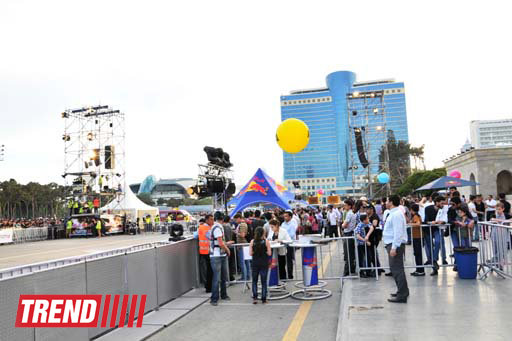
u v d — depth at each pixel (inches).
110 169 1446.9
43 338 179.5
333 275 397.4
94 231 1255.5
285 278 398.9
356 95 1631.4
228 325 246.2
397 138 4682.6
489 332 186.5
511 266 301.0
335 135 5659.5
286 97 5876.0
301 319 252.1
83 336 208.2
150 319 260.8
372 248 366.6
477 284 297.6
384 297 271.7
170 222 1412.4
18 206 4320.9
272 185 494.3
